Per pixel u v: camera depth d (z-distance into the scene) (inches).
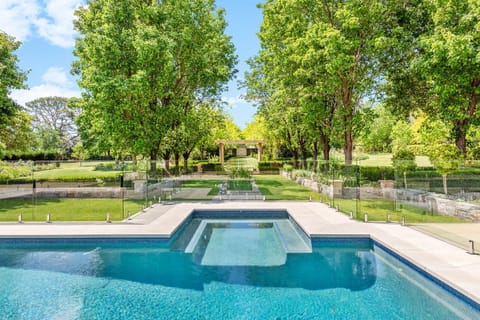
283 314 175.2
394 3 466.3
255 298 195.6
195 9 629.6
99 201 510.3
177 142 936.9
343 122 553.9
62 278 228.2
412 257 223.1
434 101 482.0
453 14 383.6
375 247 281.3
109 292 204.7
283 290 205.8
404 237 280.7
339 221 350.9
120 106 515.5
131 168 523.8
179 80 663.8
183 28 601.3
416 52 484.1
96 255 279.6
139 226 331.0
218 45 746.8
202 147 1366.9
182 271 241.6
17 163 560.1
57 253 283.6
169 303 189.3
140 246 299.0
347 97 549.0
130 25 556.4
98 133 770.2
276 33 639.1
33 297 197.6
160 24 572.4
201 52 644.7
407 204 354.6
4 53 623.2
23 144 880.3
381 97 583.8
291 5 546.9
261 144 1314.0
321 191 608.4
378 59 525.3
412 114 621.9
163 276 231.8
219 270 243.3
